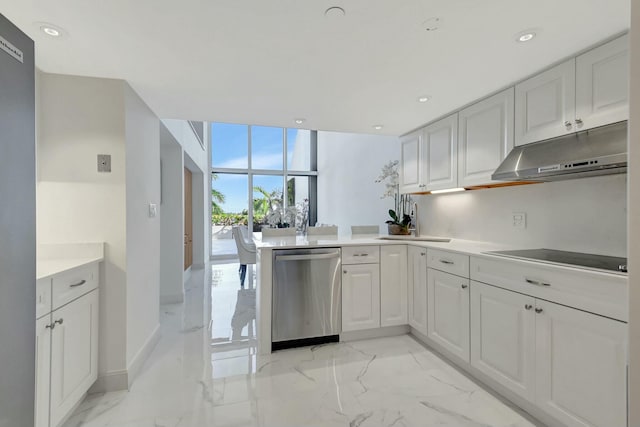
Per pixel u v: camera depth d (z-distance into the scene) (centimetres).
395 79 209
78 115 197
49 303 143
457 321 224
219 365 234
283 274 260
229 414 175
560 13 141
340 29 153
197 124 586
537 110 198
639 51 59
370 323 279
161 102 245
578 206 197
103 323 199
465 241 287
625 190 173
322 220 822
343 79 209
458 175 265
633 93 59
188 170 596
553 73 188
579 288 144
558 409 153
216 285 495
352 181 612
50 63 182
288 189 858
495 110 229
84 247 194
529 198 229
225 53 174
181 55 175
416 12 140
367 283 279
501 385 191
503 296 185
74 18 141
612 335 132
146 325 246
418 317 273
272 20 145
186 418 172
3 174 90
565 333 151
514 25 150
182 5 133
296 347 266
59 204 194
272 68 193
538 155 186
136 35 155
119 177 202
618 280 129
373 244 280
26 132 100
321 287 268
